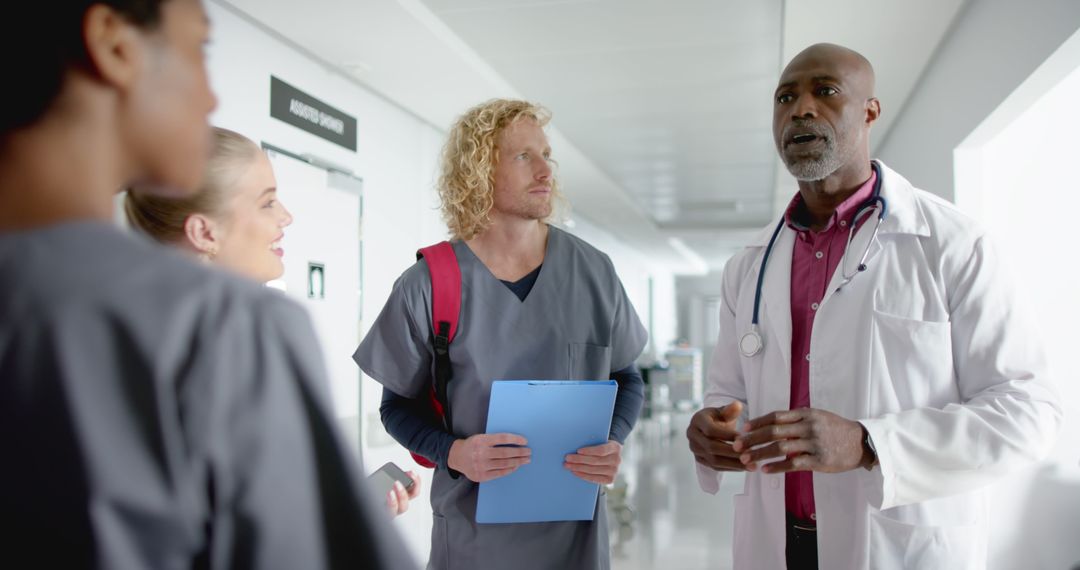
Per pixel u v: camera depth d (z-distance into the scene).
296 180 3.44
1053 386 1.30
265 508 0.38
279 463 0.39
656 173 7.64
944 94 3.66
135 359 0.37
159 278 0.40
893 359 1.37
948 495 1.26
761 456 1.19
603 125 5.63
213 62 2.97
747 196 9.16
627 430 1.59
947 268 1.37
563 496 1.42
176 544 0.36
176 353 0.38
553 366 1.55
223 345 0.39
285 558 0.38
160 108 0.43
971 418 1.23
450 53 3.67
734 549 1.62
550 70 4.30
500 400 1.33
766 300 1.57
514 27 3.63
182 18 0.44
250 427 0.38
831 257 1.50
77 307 0.37
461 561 1.49
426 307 1.55
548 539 1.48
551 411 1.36
